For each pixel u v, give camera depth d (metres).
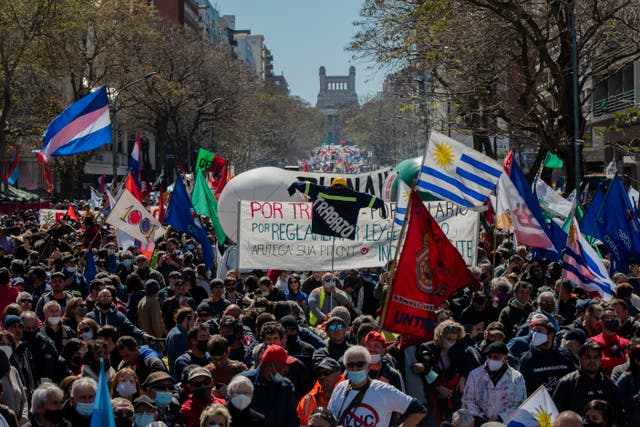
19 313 13.03
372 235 19.05
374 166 190.50
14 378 11.59
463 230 18.69
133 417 9.58
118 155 109.88
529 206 17.56
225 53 97.25
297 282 19.14
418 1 34.91
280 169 34.75
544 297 13.88
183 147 96.88
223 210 33.94
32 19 54.53
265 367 10.02
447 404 11.95
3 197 60.81
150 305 16.61
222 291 16.83
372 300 19.23
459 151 13.88
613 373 11.67
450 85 39.47
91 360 11.52
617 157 59.34
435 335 12.01
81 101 22.98
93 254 23.16
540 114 37.00
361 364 9.34
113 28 68.75
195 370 10.26
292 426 10.02
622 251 18.97
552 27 37.91
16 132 64.44
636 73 50.81
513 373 10.99
